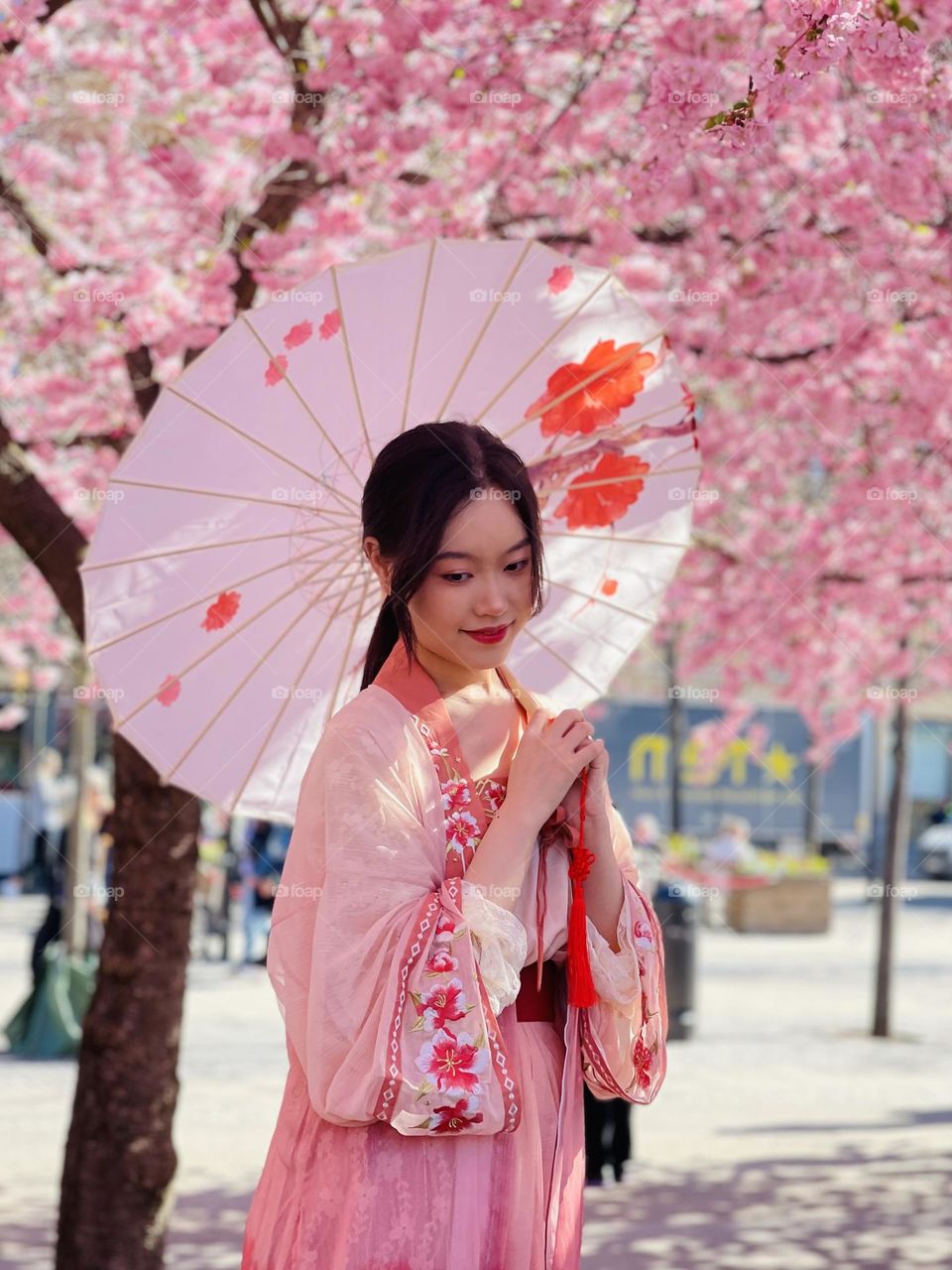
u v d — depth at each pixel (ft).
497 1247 6.83
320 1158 6.93
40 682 51.16
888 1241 21.68
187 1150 26.58
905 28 10.84
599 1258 20.67
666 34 14.58
